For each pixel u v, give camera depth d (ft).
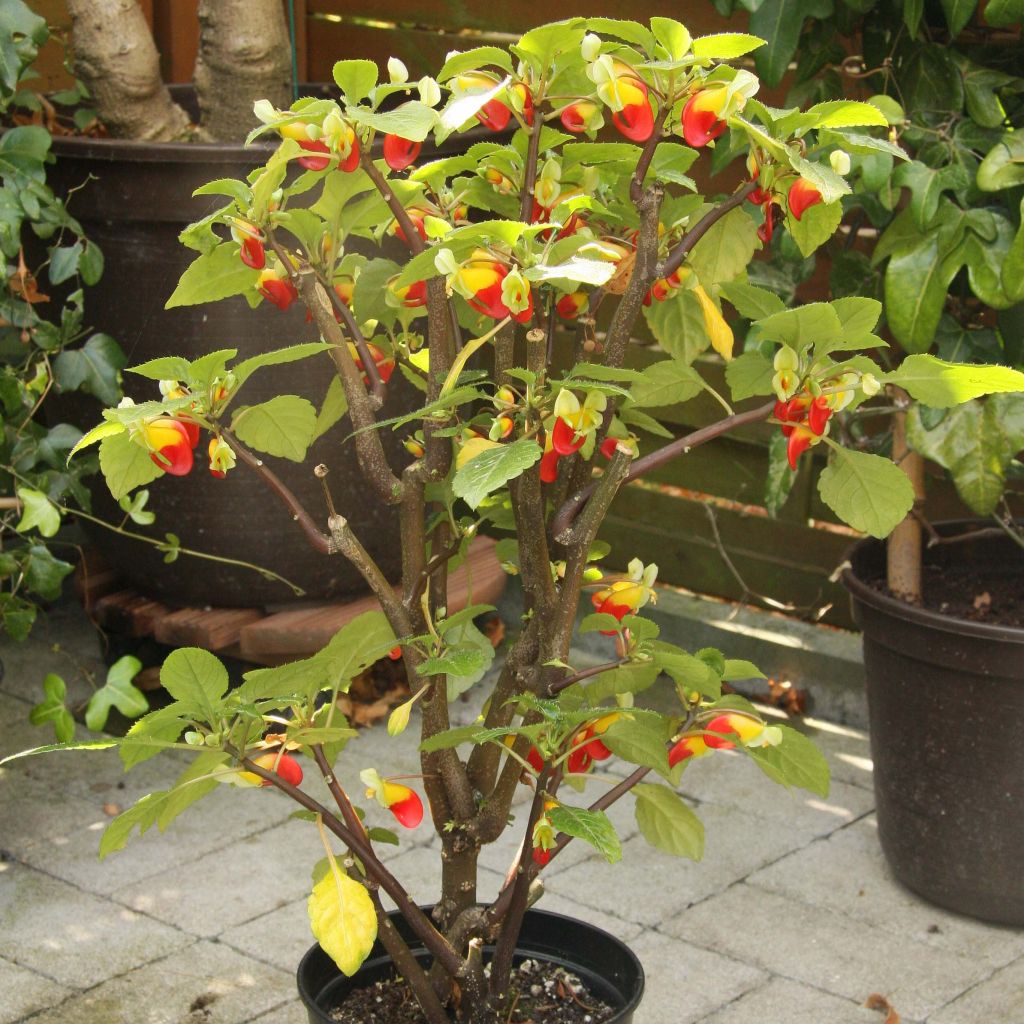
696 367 11.98
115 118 10.62
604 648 12.60
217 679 5.00
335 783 5.52
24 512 8.91
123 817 4.98
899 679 8.37
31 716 8.77
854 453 5.13
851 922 8.59
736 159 11.37
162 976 7.90
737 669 5.58
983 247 8.11
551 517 5.75
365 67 4.84
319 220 5.48
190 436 5.00
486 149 5.17
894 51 8.84
